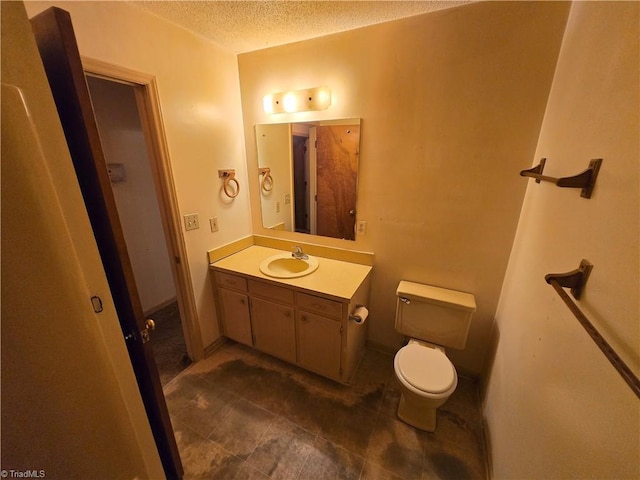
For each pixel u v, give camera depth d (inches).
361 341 79.6
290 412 65.0
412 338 72.1
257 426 61.6
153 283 106.6
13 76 23.1
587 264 27.7
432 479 51.6
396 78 61.9
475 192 61.7
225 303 82.2
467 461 54.7
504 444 45.1
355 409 65.8
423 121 62.1
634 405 18.4
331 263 80.3
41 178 23.8
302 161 78.7
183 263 71.8
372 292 80.9
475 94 56.3
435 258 70.0
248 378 75.2
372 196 72.6
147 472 39.1
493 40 52.4
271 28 63.4
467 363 74.6
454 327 66.2
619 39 28.3
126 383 34.8
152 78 57.9
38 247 24.1
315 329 68.9
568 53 44.1
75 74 29.4
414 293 68.1
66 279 26.5
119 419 33.6
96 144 31.7
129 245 97.3
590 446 23.0
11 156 21.8
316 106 69.7
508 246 61.9
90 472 31.2
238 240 88.4
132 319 37.9
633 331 19.8
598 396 22.8
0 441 23.4
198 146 70.9
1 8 22.0
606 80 30.0
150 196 101.3
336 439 58.7
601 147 28.8
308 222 83.7
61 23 27.9
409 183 67.4
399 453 56.1
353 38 63.4
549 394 32.0
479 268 65.9
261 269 74.9
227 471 52.7
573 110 38.1
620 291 21.9
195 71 67.1
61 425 27.6
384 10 55.5
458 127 59.4
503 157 57.5
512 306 53.6
